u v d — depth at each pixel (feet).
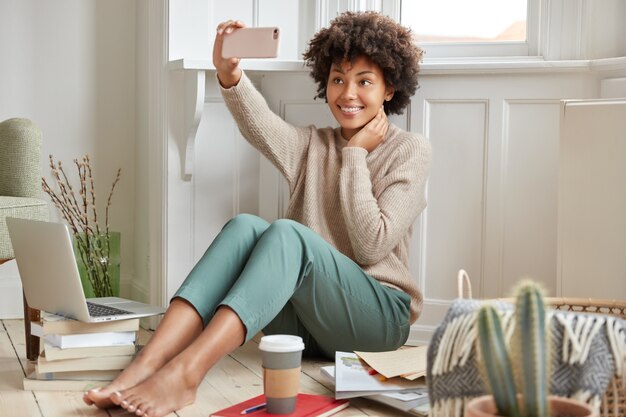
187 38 9.10
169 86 9.04
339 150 8.15
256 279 6.34
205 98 9.12
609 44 8.30
